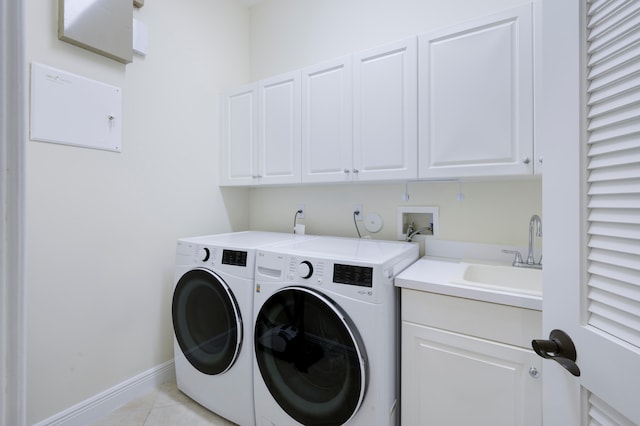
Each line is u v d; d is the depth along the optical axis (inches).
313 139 72.9
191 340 66.6
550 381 29.8
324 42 87.3
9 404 12.5
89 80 60.6
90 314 61.9
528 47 49.3
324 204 89.1
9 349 12.4
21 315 12.6
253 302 57.6
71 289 59.0
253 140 84.0
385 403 46.0
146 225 72.4
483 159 53.2
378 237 80.0
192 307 66.7
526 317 41.3
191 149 83.3
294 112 76.1
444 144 56.5
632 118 22.8
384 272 46.8
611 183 24.3
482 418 44.1
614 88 24.1
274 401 53.8
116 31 63.1
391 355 49.6
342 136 68.6
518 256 60.7
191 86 83.0
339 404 46.8
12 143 12.3
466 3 67.5
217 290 60.9
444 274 53.2
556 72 28.5
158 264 75.1
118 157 66.4
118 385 66.2
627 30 23.3
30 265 53.7
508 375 42.4
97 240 63.0
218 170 91.6
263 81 81.7
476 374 44.6
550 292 29.1
